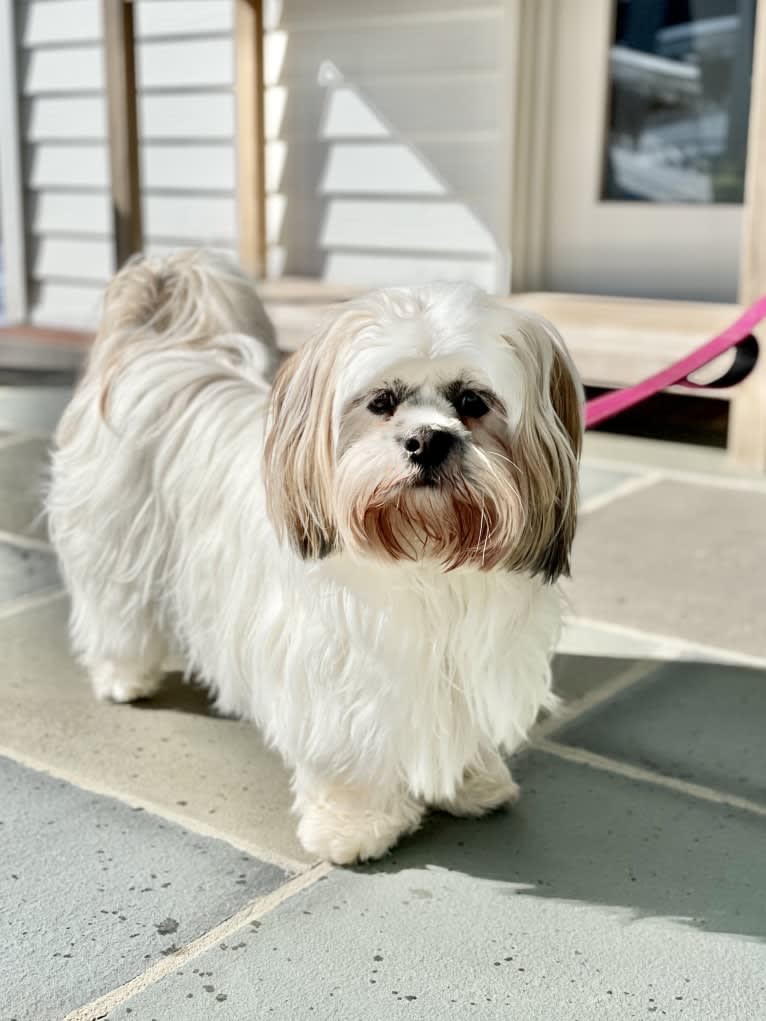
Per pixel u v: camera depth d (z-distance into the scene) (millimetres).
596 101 1778
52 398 1831
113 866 663
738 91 1708
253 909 628
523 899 641
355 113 1966
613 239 1815
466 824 718
